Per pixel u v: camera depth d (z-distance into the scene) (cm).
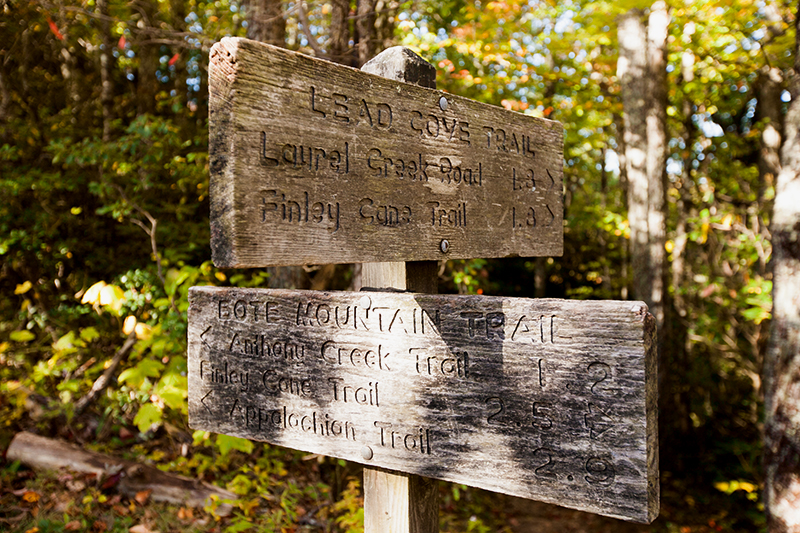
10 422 414
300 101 118
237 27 688
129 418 447
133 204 484
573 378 115
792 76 341
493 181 168
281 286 460
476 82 569
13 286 598
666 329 680
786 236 333
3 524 315
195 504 365
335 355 147
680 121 927
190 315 173
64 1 546
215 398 168
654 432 109
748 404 862
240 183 107
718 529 613
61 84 725
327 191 123
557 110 816
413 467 135
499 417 123
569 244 1208
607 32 622
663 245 667
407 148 141
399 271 162
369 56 446
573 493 114
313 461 462
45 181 545
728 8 555
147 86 706
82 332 448
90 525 324
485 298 125
